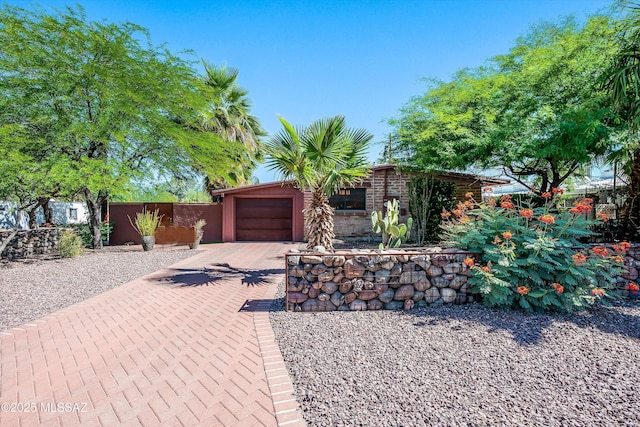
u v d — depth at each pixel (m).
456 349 3.24
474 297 4.72
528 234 4.52
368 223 12.76
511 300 4.27
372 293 4.57
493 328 3.76
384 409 2.31
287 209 14.23
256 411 2.35
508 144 8.66
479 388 2.56
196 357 3.20
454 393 2.49
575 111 7.67
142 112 9.90
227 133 15.91
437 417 2.21
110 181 9.36
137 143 11.16
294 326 3.97
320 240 6.61
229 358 3.17
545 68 8.38
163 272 7.52
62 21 8.98
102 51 9.42
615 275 4.89
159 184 12.68
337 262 4.57
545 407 2.32
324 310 4.55
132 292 5.70
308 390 2.59
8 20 8.19
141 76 9.72
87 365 3.07
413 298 4.60
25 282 6.48
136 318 4.35
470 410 2.29
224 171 13.27
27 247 9.95
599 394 2.47
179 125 11.32
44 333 3.84
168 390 2.64
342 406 2.37
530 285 4.36
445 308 4.49
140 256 9.98
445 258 4.68
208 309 4.71
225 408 2.39
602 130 7.20
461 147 9.58
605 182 12.61
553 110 8.34
